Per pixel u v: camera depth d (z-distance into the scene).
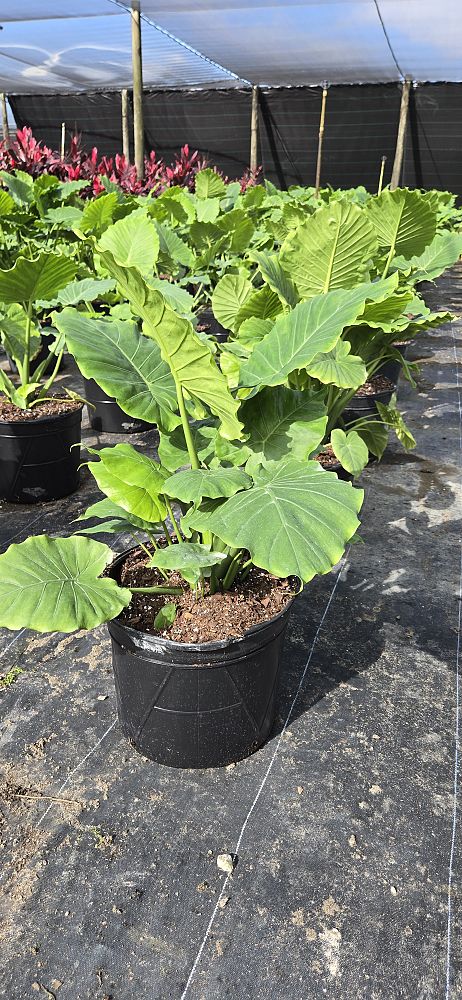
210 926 1.51
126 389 1.83
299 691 2.18
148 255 2.80
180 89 12.97
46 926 1.51
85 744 1.97
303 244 2.59
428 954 1.48
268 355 1.98
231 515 1.42
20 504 3.38
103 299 4.53
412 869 1.65
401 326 2.66
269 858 1.66
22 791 1.81
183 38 9.38
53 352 3.35
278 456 1.93
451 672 2.29
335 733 2.02
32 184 6.15
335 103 12.50
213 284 5.28
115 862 1.64
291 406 2.05
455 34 8.91
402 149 12.05
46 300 3.41
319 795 1.83
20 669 2.25
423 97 12.06
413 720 2.08
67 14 8.12
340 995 1.40
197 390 1.69
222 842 1.69
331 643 2.41
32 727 2.02
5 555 1.71
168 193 6.35
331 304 1.96
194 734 1.81
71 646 2.36
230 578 1.90
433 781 1.88
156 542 2.07
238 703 1.79
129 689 1.81
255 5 7.78
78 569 1.76
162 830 1.72
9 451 3.19
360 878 1.62
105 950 1.47
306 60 10.62
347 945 1.49
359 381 2.39
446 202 9.49
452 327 7.33
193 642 1.69
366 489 3.60
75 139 7.91
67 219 5.67
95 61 10.84
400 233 3.23
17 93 13.57
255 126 12.58
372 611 2.59
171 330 1.46
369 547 3.03
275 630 1.75
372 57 10.34
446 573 2.85
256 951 1.47
